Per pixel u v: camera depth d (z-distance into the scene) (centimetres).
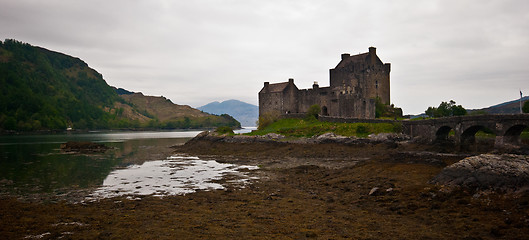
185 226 2105
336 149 6300
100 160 6056
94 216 2356
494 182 2436
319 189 3262
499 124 4634
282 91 10831
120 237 1911
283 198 2916
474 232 1853
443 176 2830
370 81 10212
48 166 5194
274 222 2180
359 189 3073
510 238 1727
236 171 4653
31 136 16175
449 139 6006
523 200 2130
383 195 2777
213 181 3856
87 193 3228
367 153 5872
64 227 2102
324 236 1891
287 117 9862
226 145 7812
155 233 1973
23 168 4959
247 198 2934
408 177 3162
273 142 7250
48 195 3142
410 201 2533
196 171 4681
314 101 10669
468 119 5119
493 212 2112
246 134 8400
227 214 2397
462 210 2217
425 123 6100
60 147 8800
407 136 6462
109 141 12288
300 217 2297
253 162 5709
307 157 6053
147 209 2562
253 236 1909
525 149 4428
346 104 9000
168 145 10088
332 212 2422
